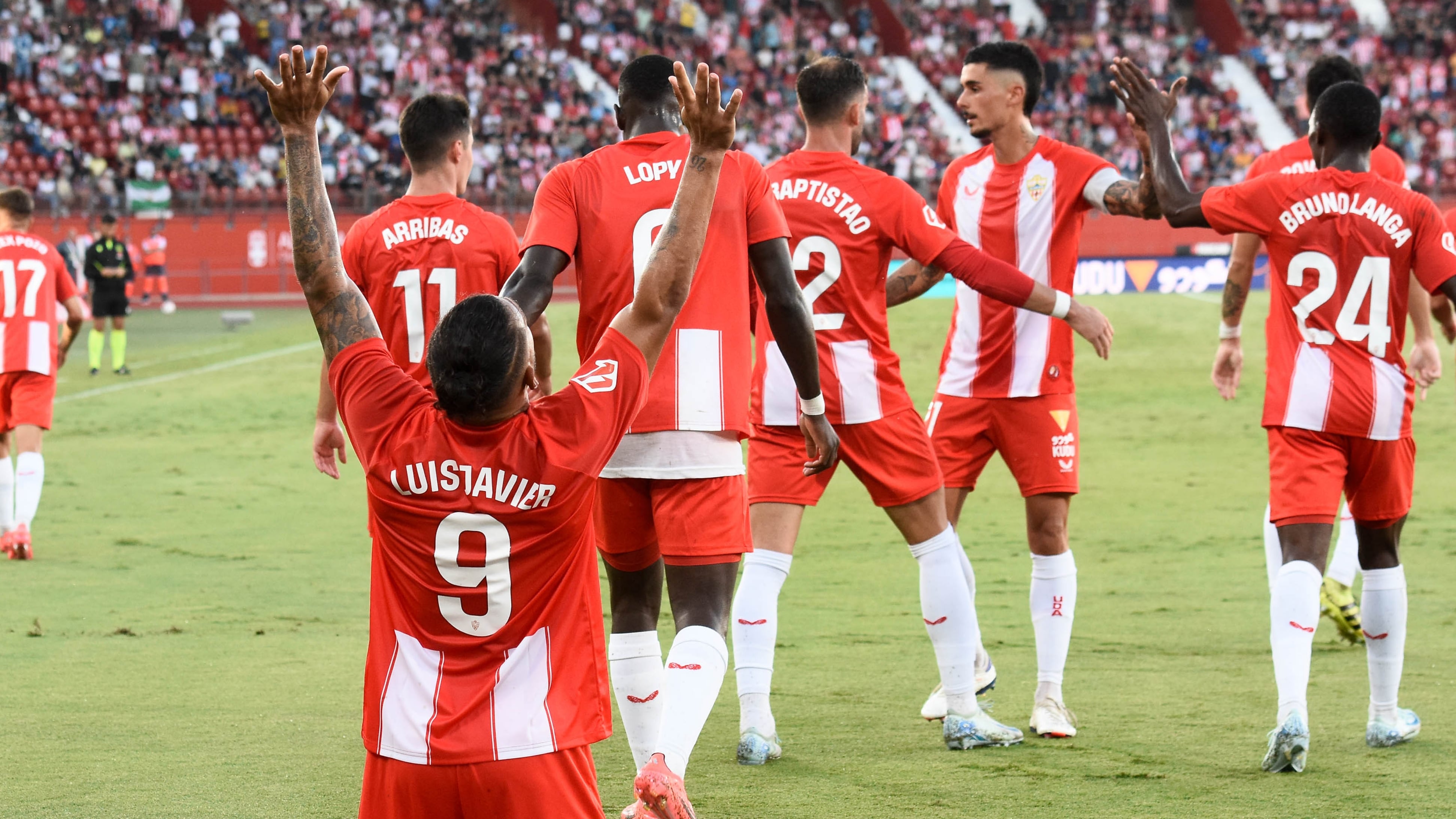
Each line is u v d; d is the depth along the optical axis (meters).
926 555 16.39
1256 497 37.88
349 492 39.72
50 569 28.16
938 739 16.55
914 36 151.38
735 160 13.37
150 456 46.22
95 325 67.81
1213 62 146.50
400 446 9.03
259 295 112.56
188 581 27.08
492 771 9.02
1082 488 39.59
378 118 126.31
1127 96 17.33
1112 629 23.11
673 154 13.53
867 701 18.55
